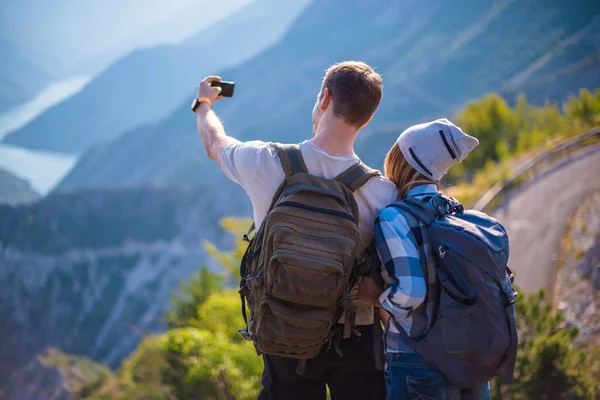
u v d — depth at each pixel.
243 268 2.42
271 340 2.19
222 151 2.62
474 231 2.36
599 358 9.56
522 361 7.70
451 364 2.31
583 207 18.06
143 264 181.88
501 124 31.47
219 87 3.08
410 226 2.41
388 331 2.60
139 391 23.03
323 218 2.21
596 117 30.81
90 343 159.25
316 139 2.51
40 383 95.44
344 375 2.58
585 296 12.80
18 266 180.62
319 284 2.12
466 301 2.30
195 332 12.46
